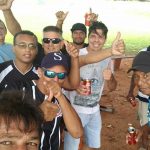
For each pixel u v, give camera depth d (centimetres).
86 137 465
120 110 737
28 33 352
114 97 811
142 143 528
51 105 242
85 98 419
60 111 259
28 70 334
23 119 110
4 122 108
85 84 405
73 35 582
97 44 411
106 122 671
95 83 418
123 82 934
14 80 302
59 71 282
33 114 113
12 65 330
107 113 719
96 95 428
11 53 456
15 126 108
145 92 328
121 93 841
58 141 267
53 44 436
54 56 286
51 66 280
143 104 479
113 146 575
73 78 332
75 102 421
